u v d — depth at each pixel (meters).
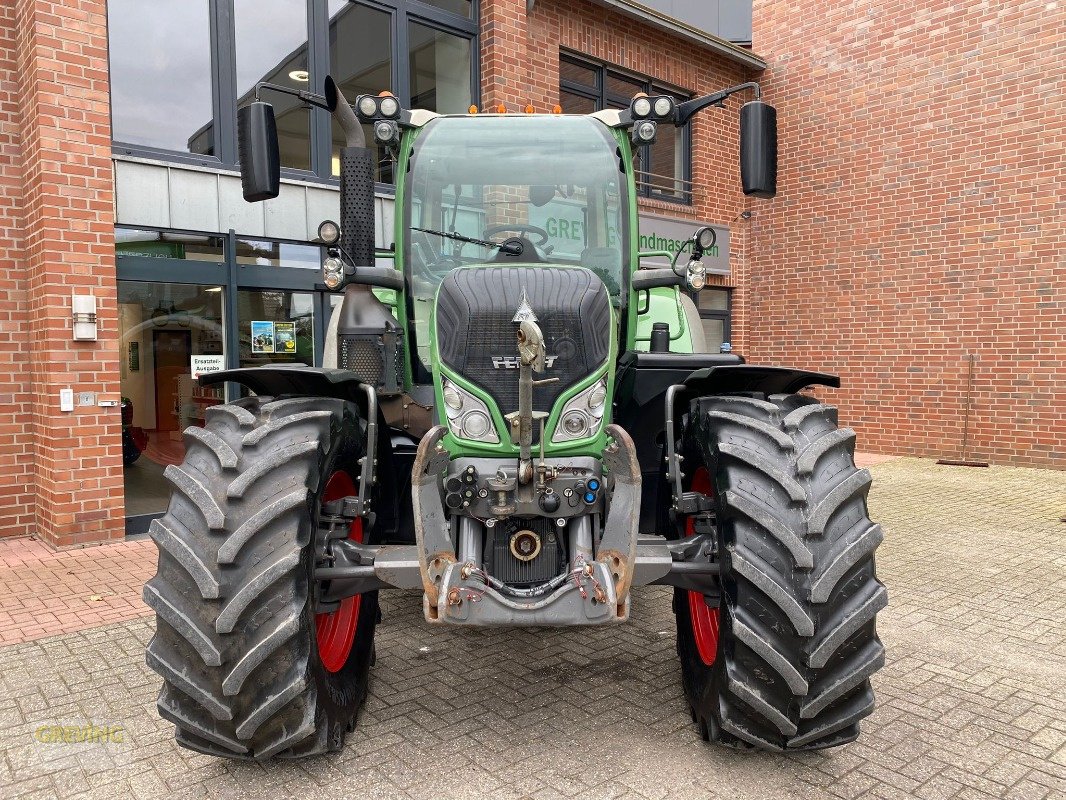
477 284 2.94
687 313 4.90
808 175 10.61
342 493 3.02
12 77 5.64
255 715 2.29
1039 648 3.79
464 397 2.79
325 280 3.15
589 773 2.62
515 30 8.30
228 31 6.48
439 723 3.00
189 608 2.29
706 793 2.51
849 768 2.67
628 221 3.64
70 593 4.63
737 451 2.53
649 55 9.92
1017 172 8.79
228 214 6.39
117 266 5.86
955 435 9.41
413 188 3.62
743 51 10.59
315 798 2.49
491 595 2.51
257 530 2.30
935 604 4.44
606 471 2.75
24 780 2.63
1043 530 6.17
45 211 5.30
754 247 11.23
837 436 2.60
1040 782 2.60
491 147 3.67
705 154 10.71
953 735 2.92
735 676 2.42
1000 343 9.02
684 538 3.09
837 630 2.36
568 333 2.82
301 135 7.00
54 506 5.48
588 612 2.50
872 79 9.93
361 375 3.34
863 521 2.49
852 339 10.26
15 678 3.46
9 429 5.74
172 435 6.23
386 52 7.59
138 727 3.00
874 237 10.00
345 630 3.02
